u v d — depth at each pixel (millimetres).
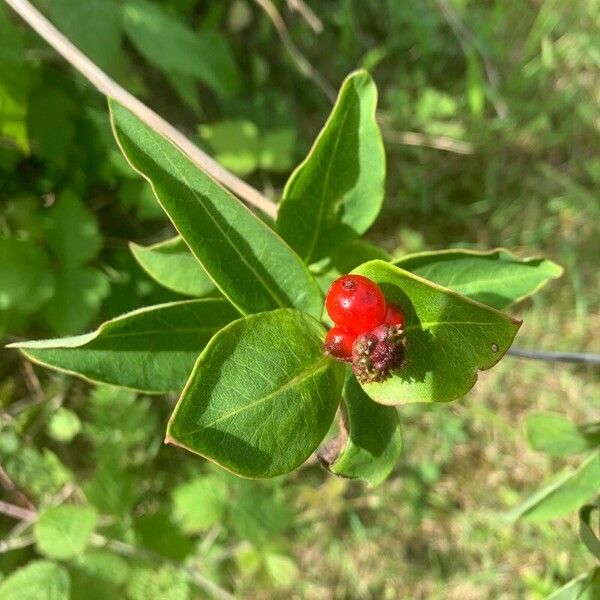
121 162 199
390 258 111
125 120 83
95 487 190
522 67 270
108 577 184
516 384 237
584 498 134
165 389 96
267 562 200
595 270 250
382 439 93
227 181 123
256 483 209
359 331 81
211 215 87
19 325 188
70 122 199
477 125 260
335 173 103
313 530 223
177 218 86
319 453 97
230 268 89
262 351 81
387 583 222
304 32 259
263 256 91
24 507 203
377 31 267
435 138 257
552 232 254
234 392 79
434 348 82
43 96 193
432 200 254
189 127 240
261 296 91
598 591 119
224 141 221
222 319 98
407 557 224
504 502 228
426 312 80
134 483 193
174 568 190
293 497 222
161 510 193
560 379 238
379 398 85
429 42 265
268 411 80
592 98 270
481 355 79
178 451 218
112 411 197
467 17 269
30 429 206
